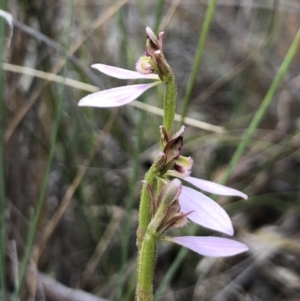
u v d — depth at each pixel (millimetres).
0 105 117
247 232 184
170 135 60
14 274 140
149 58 61
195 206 61
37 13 145
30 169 167
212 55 251
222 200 189
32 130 164
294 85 232
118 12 172
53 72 143
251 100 229
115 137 181
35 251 152
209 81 243
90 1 192
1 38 115
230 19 252
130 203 135
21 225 160
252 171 196
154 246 58
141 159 186
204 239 59
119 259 171
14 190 158
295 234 189
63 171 164
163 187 57
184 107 124
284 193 191
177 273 175
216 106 236
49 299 146
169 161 59
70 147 158
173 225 58
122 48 180
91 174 174
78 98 182
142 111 138
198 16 238
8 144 154
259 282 177
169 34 250
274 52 253
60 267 169
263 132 216
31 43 162
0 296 125
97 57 185
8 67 140
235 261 185
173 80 60
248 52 238
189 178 62
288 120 217
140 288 59
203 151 210
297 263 183
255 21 239
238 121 213
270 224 199
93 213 168
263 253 178
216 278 177
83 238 177
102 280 168
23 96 157
